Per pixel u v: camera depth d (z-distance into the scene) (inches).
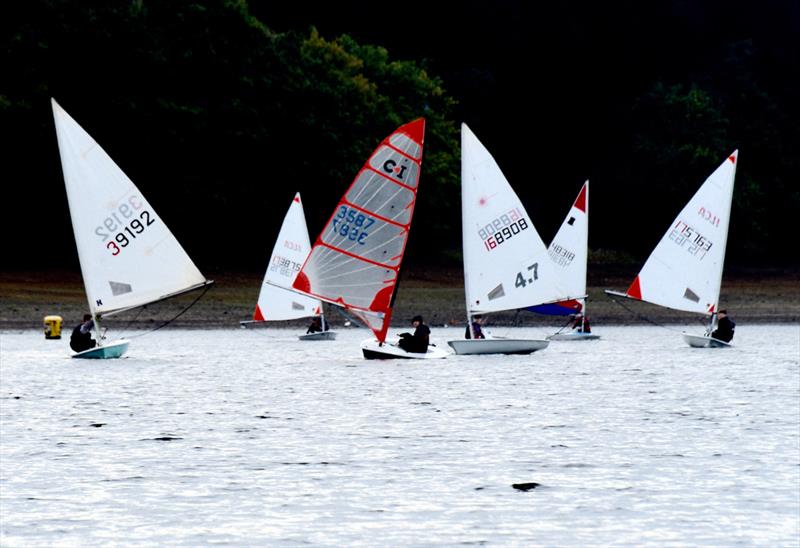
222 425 3479.3
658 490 2480.3
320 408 3909.9
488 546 2015.3
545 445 3085.6
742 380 4985.2
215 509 2299.5
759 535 2086.6
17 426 3447.3
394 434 3287.4
